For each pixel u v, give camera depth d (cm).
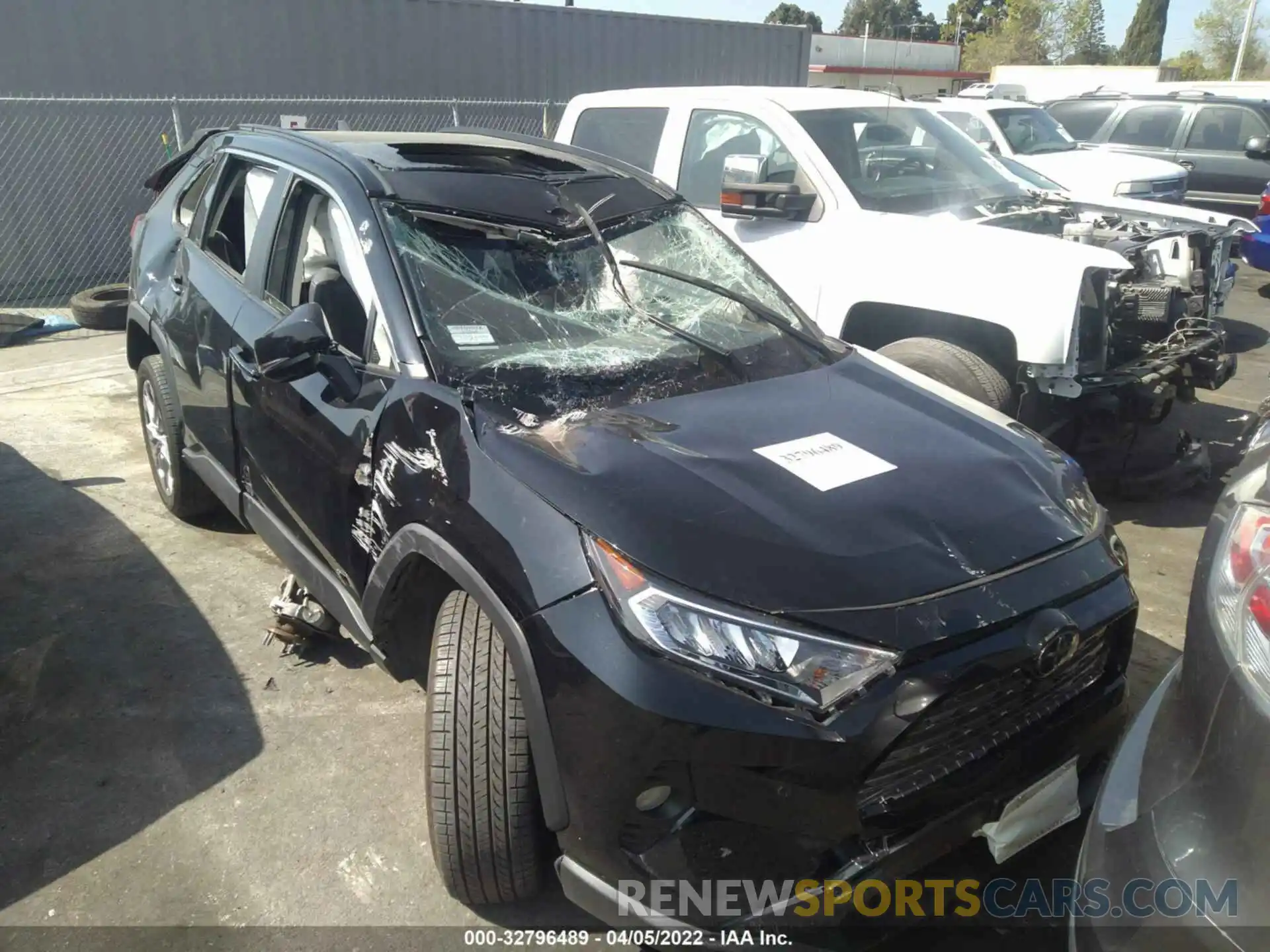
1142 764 185
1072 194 638
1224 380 489
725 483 226
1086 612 221
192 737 308
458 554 223
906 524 222
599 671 192
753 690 188
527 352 277
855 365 318
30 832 267
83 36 926
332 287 294
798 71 1482
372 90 1098
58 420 589
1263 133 1136
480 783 219
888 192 518
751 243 520
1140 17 5728
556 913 247
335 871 258
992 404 429
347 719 319
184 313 381
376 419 262
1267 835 151
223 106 1014
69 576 402
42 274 968
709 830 194
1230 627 166
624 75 1285
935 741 205
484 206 312
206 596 389
